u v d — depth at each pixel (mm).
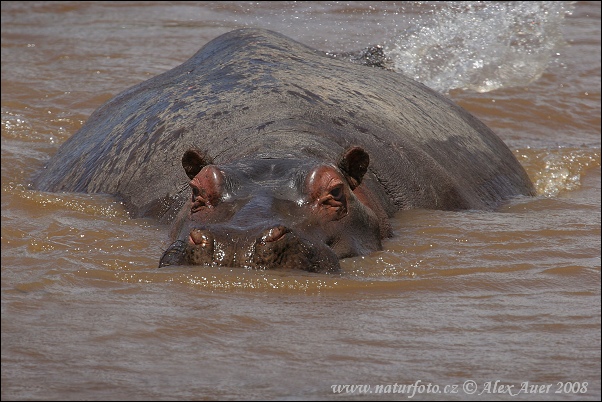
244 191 13195
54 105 27125
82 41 35062
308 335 10297
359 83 19641
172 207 16344
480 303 11711
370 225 14180
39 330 10398
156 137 18219
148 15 39938
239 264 12258
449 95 28938
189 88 19578
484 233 15562
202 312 10984
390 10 37844
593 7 43219
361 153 14172
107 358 9578
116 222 16453
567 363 9547
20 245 14891
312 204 13164
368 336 10297
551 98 29281
